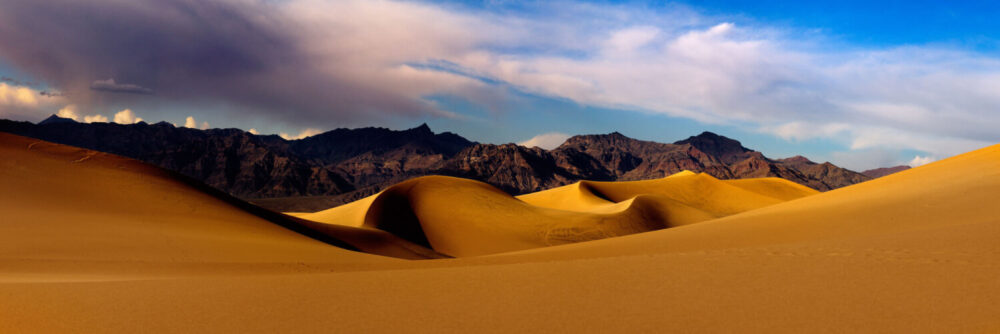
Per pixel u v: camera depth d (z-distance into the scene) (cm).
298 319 1105
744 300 1122
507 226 9525
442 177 11319
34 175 4222
